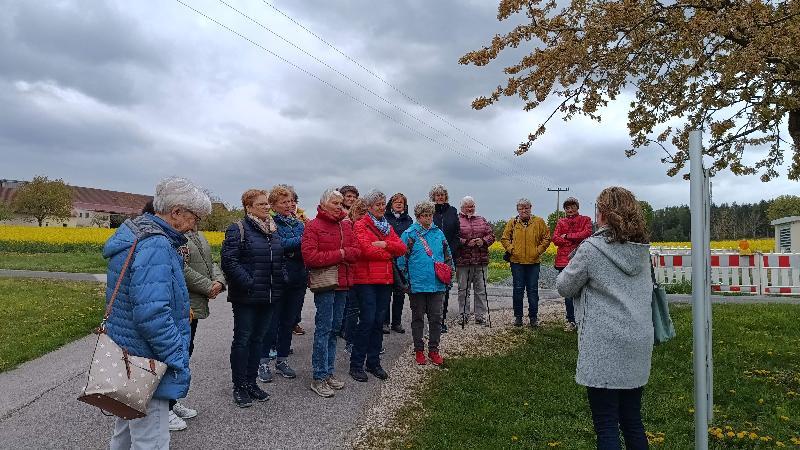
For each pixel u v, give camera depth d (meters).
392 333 8.64
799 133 7.20
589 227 9.06
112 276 2.89
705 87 7.61
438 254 6.87
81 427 4.76
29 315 9.18
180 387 2.95
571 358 7.32
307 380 6.17
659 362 7.11
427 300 6.91
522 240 9.20
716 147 8.23
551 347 7.95
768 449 4.62
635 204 3.52
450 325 9.34
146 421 2.88
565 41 7.64
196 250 5.15
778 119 7.96
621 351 3.38
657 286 3.62
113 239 2.95
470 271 9.28
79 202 92.94
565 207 9.23
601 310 3.44
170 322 2.85
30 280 13.91
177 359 2.86
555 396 5.88
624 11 7.16
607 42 7.77
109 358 2.76
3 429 4.71
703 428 2.88
